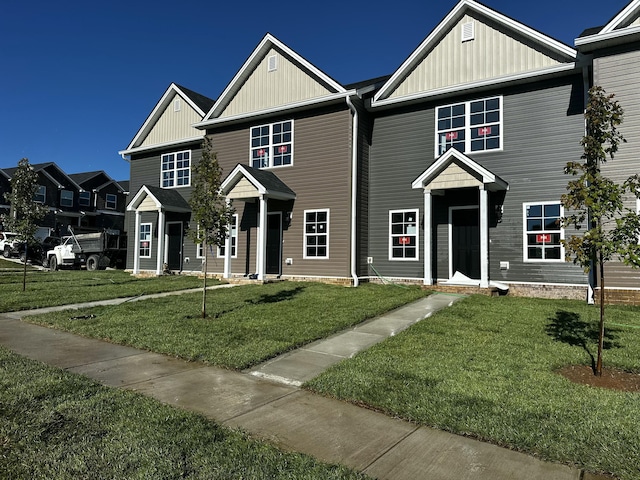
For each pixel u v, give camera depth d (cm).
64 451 344
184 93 1980
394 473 323
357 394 478
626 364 567
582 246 554
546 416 414
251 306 1007
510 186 1255
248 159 1702
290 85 1590
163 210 1864
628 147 1023
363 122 1496
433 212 1375
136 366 601
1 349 680
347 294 1173
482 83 1278
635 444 360
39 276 1839
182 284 1492
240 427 402
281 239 1585
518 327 779
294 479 310
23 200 1388
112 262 2428
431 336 724
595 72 1076
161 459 333
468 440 380
